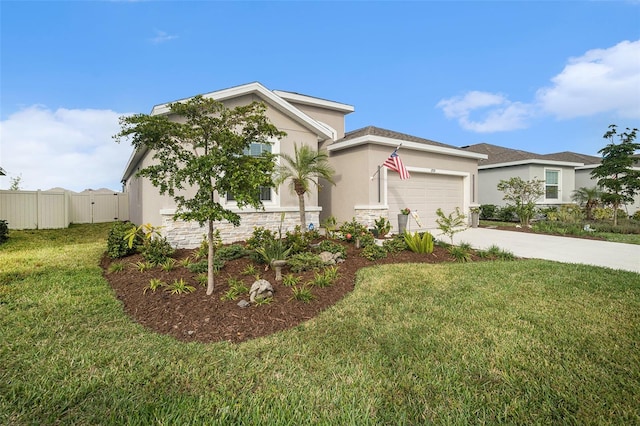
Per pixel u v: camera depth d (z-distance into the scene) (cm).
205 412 263
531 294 545
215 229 962
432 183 1495
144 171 497
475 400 277
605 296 533
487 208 2117
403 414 259
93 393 288
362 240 912
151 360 343
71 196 1697
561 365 328
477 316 455
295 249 777
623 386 292
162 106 859
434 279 636
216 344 381
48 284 594
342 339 391
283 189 1111
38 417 257
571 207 1917
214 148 502
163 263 729
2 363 333
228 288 562
